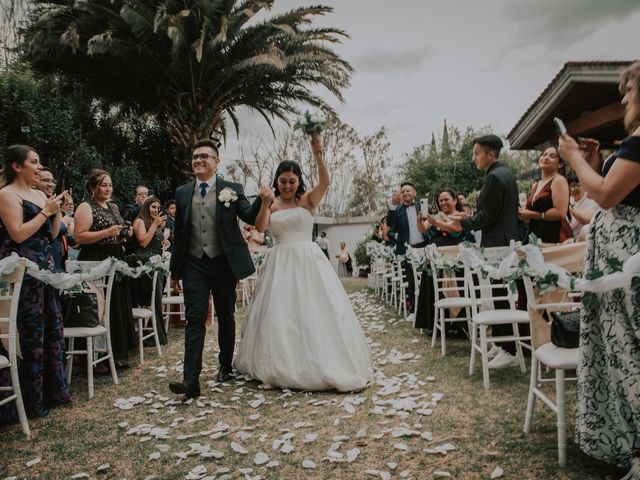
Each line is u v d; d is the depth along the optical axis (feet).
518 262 8.31
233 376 13.66
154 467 8.31
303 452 8.63
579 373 7.09
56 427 10.27
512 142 29.48
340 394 11.77
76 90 47.55
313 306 12.44
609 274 6.53
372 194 86.79
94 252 14.23
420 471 7.68
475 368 13.46
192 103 47.67
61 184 39.96
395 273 26.58
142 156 54.80
